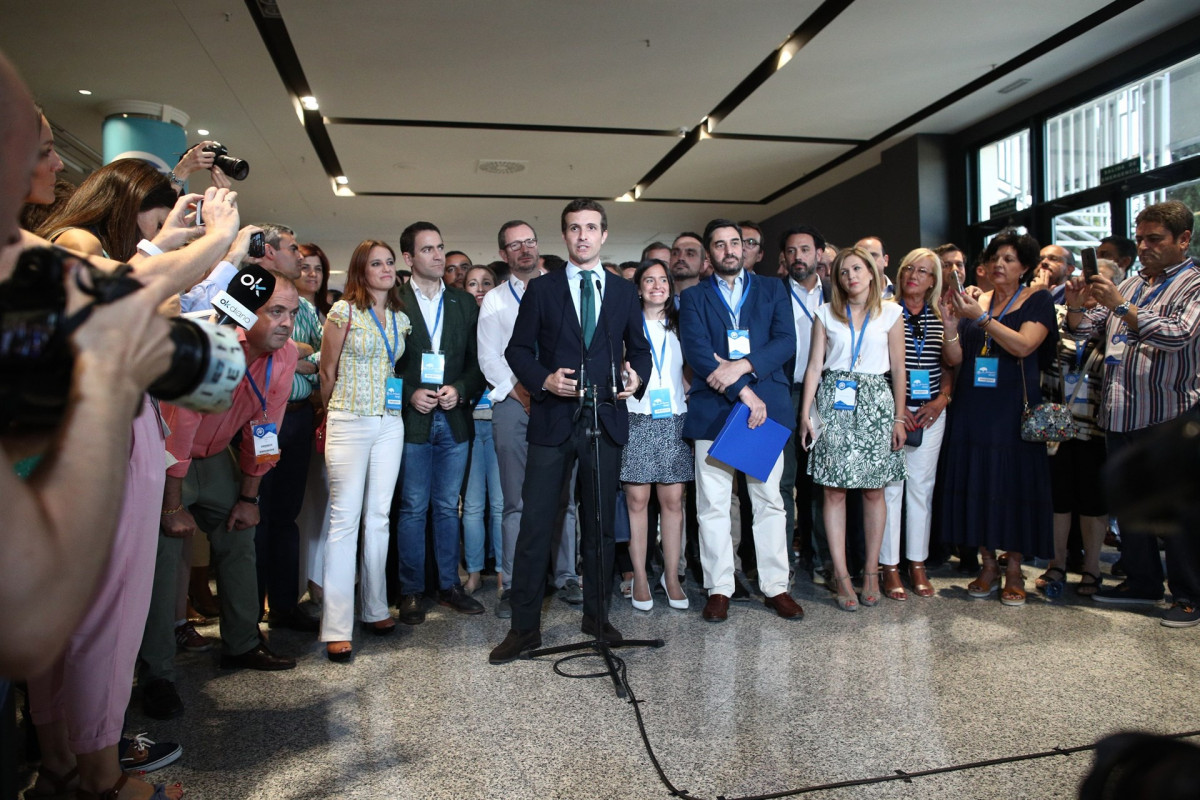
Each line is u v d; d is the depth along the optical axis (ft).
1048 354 11.68
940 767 6.38
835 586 11.73
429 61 19.81
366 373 9.69
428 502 10.98
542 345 9.64
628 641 9.39
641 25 18.04
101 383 1.89
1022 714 7.37
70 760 5.56
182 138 22.56
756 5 17.20
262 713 7.64
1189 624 9.91
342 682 8.45
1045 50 19.77
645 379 9.80
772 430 10.23
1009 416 11.10
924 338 11.62
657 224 40.52
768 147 27.78
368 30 17.97
